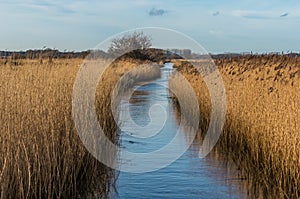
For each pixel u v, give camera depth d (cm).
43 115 907
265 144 1034
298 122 923
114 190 927
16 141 793
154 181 987
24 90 965
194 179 1000
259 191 923
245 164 1105
